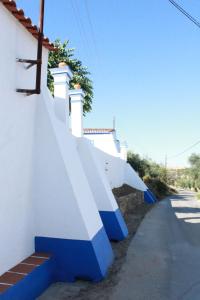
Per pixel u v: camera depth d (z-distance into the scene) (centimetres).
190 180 6938
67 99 923
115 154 2248
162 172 5162
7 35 616
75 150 868
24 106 696
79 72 1828
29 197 721
